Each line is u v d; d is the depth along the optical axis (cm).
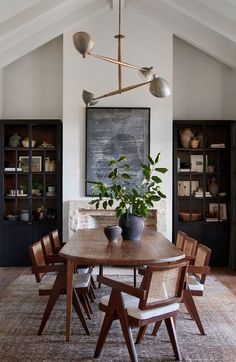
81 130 685
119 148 682
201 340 359
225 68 729
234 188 666
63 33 684
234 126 672
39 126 723
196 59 733
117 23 685
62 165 686
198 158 713
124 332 301
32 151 713
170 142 683
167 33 686
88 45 381
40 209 703
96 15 684
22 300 478
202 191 706
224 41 650
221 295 504
